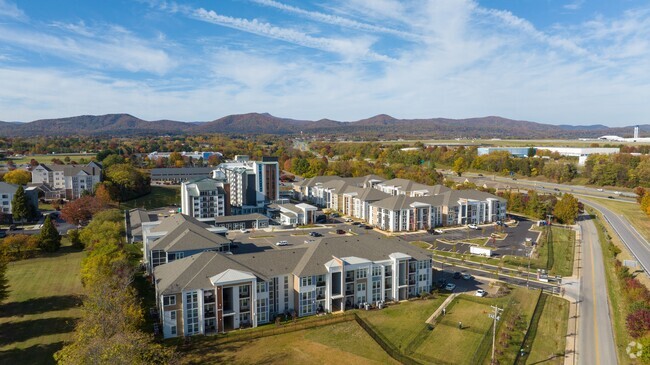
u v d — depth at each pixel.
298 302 88.31
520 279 113.56
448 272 118.75
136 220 147.12
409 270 100.31
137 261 120.31
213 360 71.00
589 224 180.12
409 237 158.12
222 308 80.44
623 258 132.25
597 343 80.06
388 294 98.44
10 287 103.12
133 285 102.75
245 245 118.62
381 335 81.12
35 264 121.69
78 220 165.62
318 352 74.69
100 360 55.28
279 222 179.88
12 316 87.12
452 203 176.50
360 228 172.50
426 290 103.00
